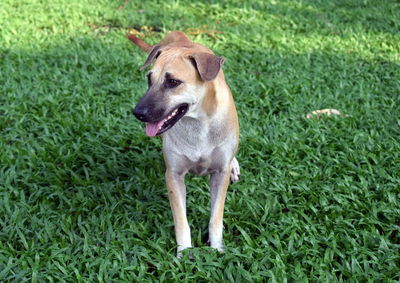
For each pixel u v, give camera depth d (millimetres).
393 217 4789
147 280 3951
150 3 11117
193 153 4355
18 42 8672
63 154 5770
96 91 7207
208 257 4156
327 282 3949
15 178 5191
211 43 9039
